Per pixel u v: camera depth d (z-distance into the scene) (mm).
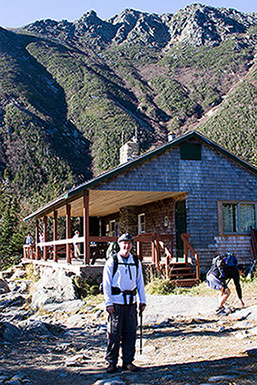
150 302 11719
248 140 85188
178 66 197125
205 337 7898
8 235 37188
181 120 141875
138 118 137625
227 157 17828
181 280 14734
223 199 17422
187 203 16938
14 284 21062
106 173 15703
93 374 5941
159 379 5457
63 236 38031
